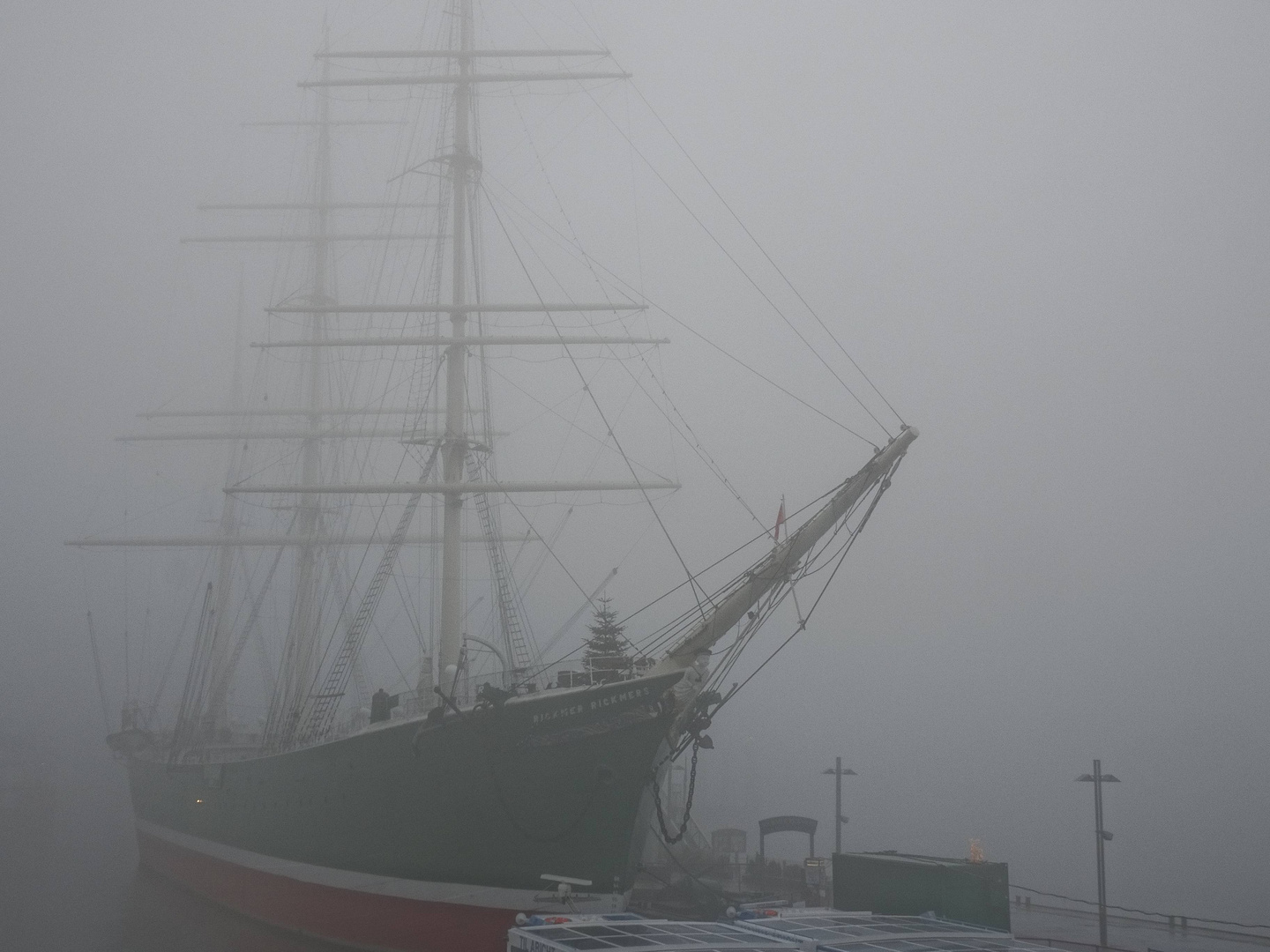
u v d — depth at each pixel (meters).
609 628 45.66
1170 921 31.78
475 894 28.06
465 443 43.56
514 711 27.20
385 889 30.30
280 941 34.38
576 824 26.48
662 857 43.09
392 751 30.17
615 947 15.82
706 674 26.92
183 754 53.09
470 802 27.97
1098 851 29.56
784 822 40.69
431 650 43.47
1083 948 27.19
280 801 37.00
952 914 23.73
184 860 48.53
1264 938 30.06
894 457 28.12
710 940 16.98
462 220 47.19
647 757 25.95
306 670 52.97
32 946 34.69
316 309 49.09
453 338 44.88
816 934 17.78
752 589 27.41
